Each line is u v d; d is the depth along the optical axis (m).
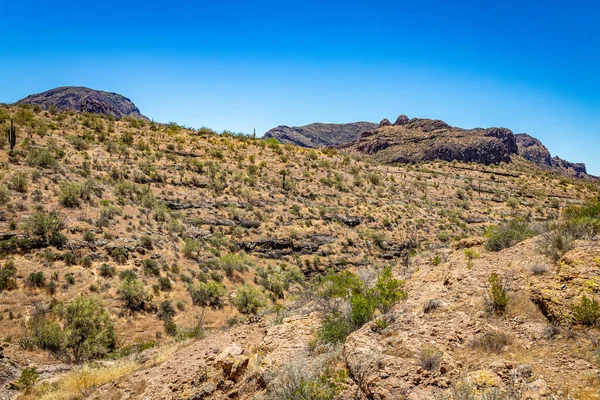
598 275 6.27
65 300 23.92
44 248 27.89
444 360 5.11
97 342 20.16
